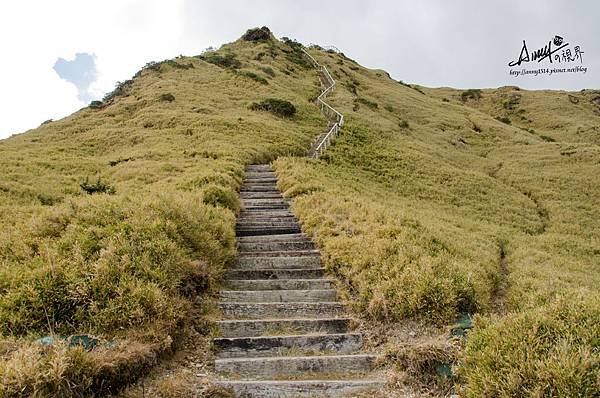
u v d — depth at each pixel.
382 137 36.97
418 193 23.67
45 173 20.14
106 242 7.23
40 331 5.52
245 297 8.05
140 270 6.66
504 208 23.16
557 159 34.84
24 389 4.20
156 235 7.79
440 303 6.89
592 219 22.25
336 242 10.05
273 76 55.75
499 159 37.09
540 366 4.50
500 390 4.55
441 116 52.47
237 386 5.34
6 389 4.15
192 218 9.27
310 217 12.70
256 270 9.29
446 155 35.53
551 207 24.20
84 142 28.98
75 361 4.60
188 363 5.81
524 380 4.50
